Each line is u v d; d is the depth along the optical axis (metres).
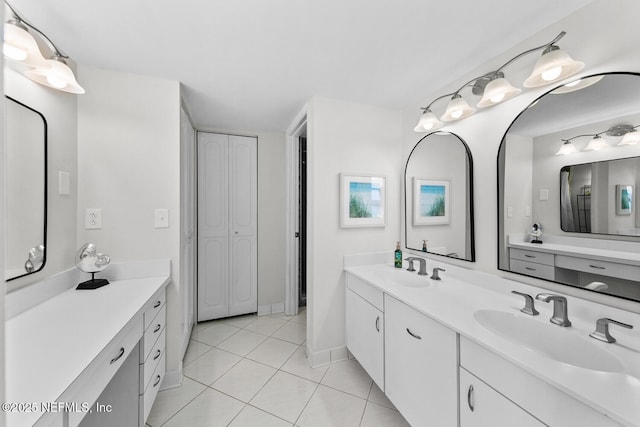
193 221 2.71
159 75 1.78
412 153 2.22
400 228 2.36
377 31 1.34
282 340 2.50
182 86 1.93
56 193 1.45
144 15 1.23
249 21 1.27
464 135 1.75
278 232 3.17
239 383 1.88
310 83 1.89
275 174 3.15
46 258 1.37
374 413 1.60
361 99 2.16
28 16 1.22
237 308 3.00
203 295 2.86
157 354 1.57
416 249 2.16
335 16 1.24
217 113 2.50
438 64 1.65
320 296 2.10
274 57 1.57
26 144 1.26
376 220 2.26
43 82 1.30
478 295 1.48
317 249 2.09
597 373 0.79
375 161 2.27
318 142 2.08
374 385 1.86
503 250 1.51
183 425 1.50
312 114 2.09
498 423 0.94
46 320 1.10
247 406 1.65
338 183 2.15
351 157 2.19
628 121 1.04
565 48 1.23
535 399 0.82
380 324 1.68
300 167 3.23
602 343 0.98
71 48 1.48
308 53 1.54
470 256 1.70
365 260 2.22
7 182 1.17
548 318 1.19
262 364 2.11
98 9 1.19
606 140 1.10
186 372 2.00
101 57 1.57
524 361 0.85
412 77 1.80
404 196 2.31
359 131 2.21
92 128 1.66
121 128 1.72
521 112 1.41
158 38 1.40
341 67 1.68
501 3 1.16
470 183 1.70
